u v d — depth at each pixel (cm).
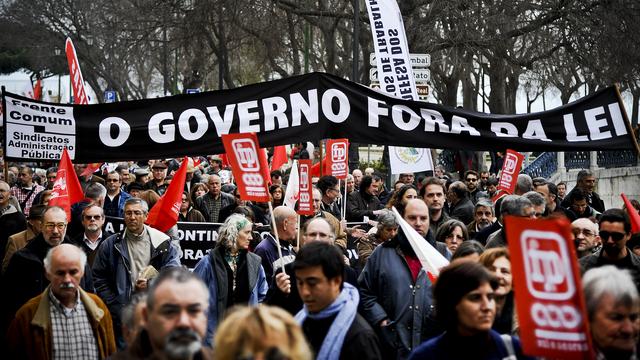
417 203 792
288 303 735
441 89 4862
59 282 660
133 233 913
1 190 1194
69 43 1553
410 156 1562
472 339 473
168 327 415
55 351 666
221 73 4291
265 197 764
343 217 1230
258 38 4041
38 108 975
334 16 3678
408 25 3353
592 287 442
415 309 720
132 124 990
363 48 3944
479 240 994
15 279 809
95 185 1176
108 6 4638
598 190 3166
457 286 469
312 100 1007
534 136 1014
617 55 3172
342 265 542
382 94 1013
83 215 972
